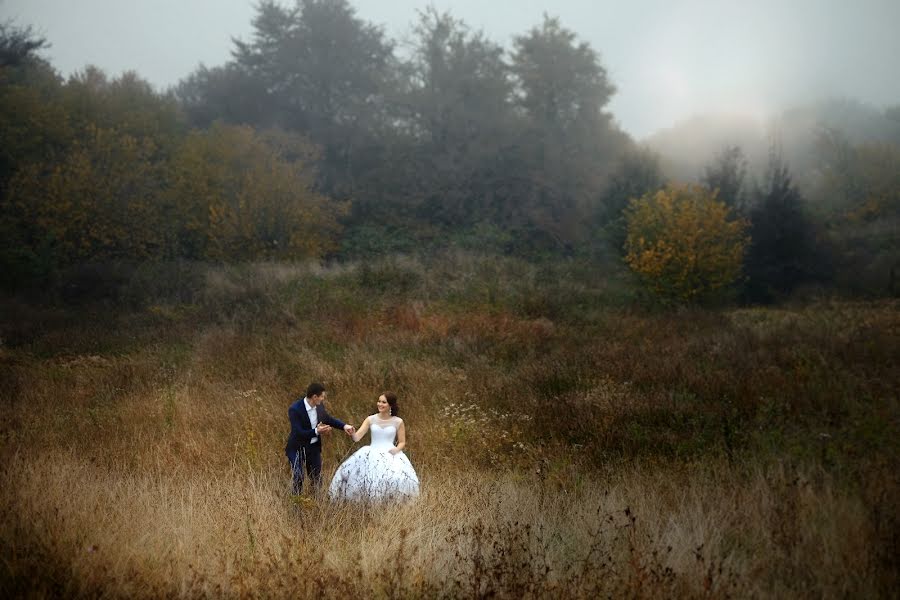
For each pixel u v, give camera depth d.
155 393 11.04
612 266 26.31
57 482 6.32
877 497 5.54
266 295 20.09
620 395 9.66
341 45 42.59
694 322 17.52
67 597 4.30
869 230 30.81
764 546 5.12
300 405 7.20
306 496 6.50
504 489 6.73
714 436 8.05
